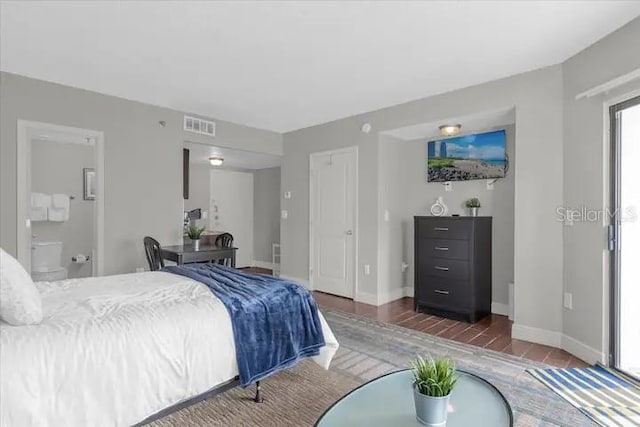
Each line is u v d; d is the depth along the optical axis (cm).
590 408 195
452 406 132
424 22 226
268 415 189
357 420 127
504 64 291
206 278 231
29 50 267
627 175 239
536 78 300
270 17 220
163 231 410
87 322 147
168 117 414
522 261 308
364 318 370
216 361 171
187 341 162
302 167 514
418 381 124
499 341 303
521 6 208
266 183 702
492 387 145
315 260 502
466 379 153
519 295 309
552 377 233
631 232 237
